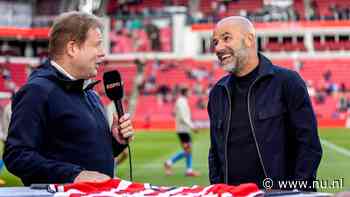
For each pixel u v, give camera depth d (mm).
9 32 45750
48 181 3451
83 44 3715
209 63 45406
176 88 42625
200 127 37969
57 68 3756
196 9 48969
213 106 4559
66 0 44812
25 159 3463
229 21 4301
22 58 46688
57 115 3652
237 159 4301
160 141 25438
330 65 44281
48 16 47031
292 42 45844
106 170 3818
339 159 16312
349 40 45219
